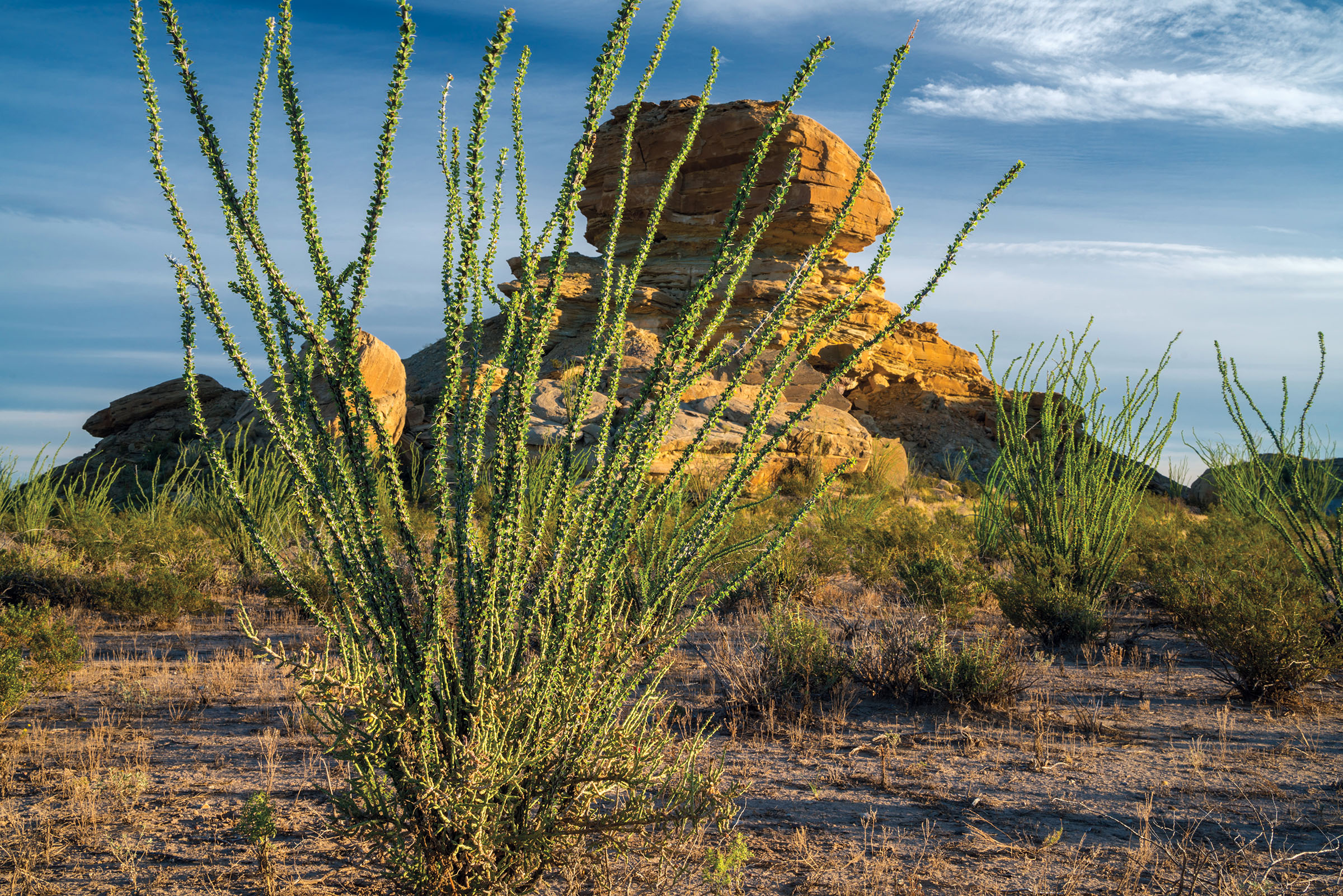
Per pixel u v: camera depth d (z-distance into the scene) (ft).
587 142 9.04
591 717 10.39
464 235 8.80
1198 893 11.71
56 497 58.23
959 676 22.82
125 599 32.53
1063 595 32.17
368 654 9.47
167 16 8.07
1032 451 39.29
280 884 11.70
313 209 8.52
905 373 160.45
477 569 9.56
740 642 29.17
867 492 88.99
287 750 18.04
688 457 10.34
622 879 11.72
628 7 8.73
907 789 16.34
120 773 16.03
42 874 12.05
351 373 9.01
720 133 144.05
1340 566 29.78
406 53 8.02
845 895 11.49
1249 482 33.32
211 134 8.26
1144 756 18.65
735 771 17.13
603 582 10.16
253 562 41.39
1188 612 26.30
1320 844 13.64
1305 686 25.82
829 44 9.18
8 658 20.12
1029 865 12.71
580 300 133.80
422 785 9.30
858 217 149.28
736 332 125.08
